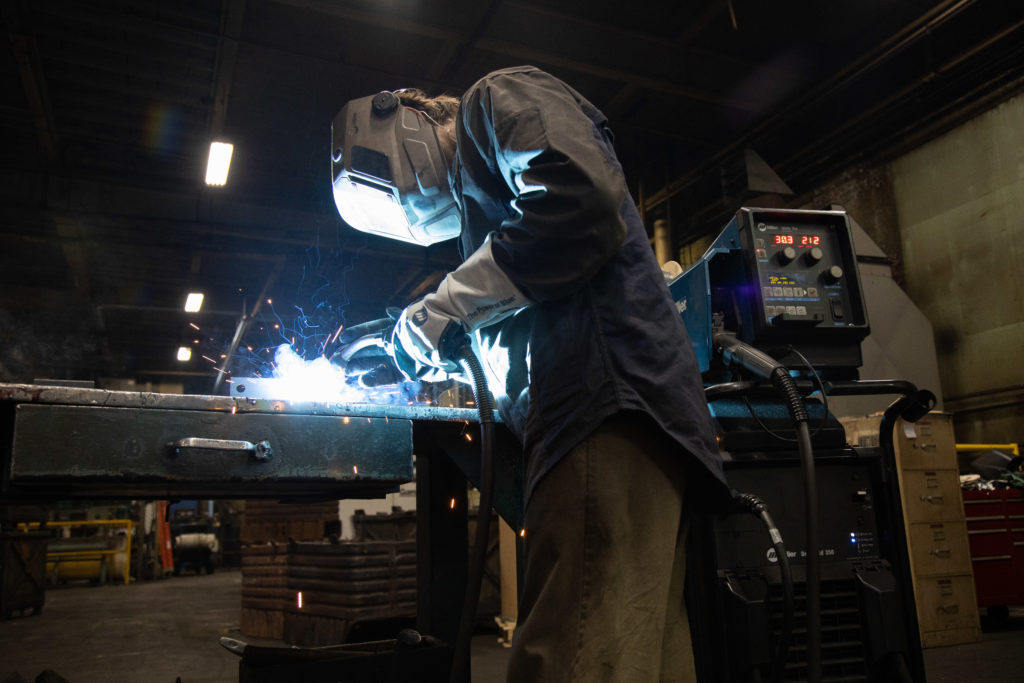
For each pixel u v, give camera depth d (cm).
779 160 741
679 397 99
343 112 151
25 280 1111
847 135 656
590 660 92
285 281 1112
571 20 610
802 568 146
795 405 117
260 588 481
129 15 590
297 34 627
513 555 382
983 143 555
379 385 165
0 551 598
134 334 1363
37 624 569
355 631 211
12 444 96
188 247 930
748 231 155
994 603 369
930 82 578
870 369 479
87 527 1189
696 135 809
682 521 110
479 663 324
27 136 784
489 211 119
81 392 100
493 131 107
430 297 115
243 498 149
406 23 589
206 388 1727
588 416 98
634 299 103
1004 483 400
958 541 339
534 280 102
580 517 96
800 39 662
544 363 103
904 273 615
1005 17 533
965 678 257
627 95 717
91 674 339
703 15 605
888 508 152
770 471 150
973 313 557
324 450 116
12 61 664
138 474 102
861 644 145
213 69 659
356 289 1152
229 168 823
